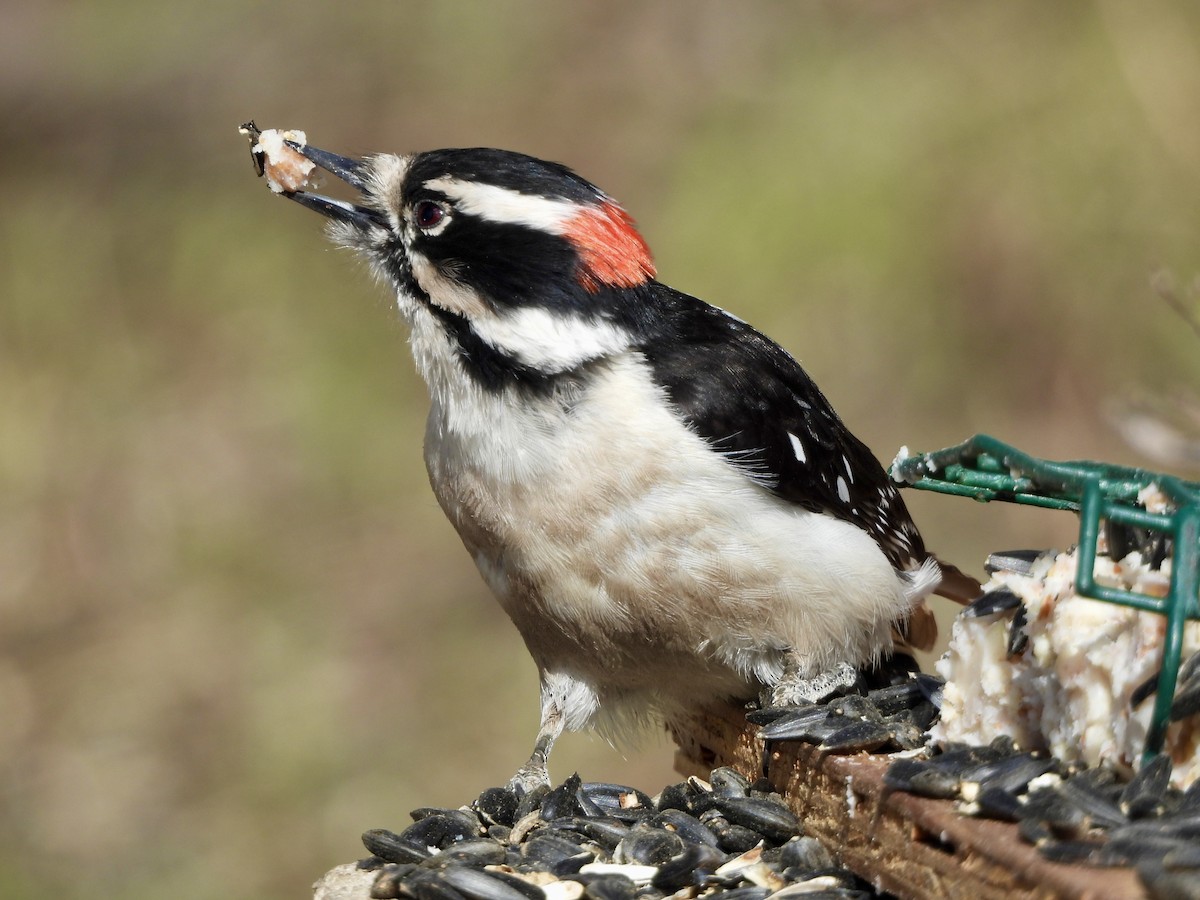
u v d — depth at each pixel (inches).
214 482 651.5
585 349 264.1
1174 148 599.5
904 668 293.1
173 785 542.0
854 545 271.4
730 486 260.5
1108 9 628.7
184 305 728.3
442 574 605.0
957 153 624.7
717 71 701.9
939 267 603.5
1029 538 548.7
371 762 539.2
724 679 274.4
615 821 239.0
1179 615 179.9
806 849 217.6
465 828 239.0
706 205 637.3
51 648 595.8
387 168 284.2
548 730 280.5
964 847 181.3
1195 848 165.2
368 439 658.2
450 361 268.7
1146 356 573.6
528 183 270.4
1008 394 582.9
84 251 749.9
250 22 820.0
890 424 582.6
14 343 725.3
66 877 515.8
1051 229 599.2
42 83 817.5
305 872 511.5
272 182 291.9
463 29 773.3
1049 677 199.8
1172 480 205.9
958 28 662.5
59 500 653.9
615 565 260.1
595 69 730.2
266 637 590.6
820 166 634.2
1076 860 169.0
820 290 606.9
